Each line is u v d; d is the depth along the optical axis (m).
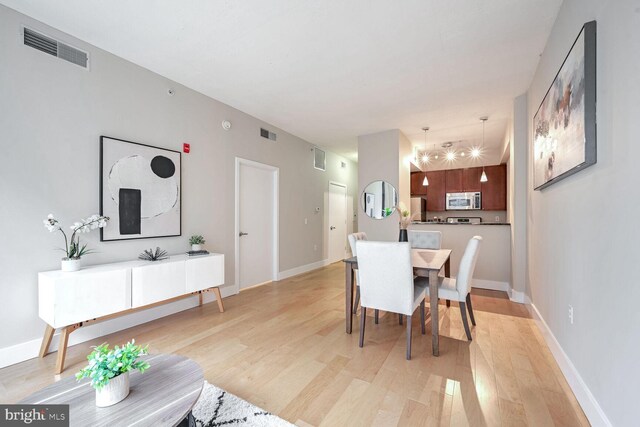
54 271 2.17
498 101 3.57
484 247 4.13
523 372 1.94
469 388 1.76
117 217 2.59
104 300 2.17
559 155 1.94
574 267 1.74
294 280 4.76
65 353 1.97
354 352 2.24
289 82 3.11
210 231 3.52
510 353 2.21
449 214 7.16
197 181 3.35
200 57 2.63
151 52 2.56
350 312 2.60
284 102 3.66
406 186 5.17
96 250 2.46
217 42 2.40
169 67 2.81
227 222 3.76
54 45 2.22
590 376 1.49
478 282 4.18
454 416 1.52
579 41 1.57
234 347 2.32
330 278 4.93
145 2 1.94
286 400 1.65
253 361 2.10
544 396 1.68
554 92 2.06
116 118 2.61
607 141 1.34
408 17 2.07
